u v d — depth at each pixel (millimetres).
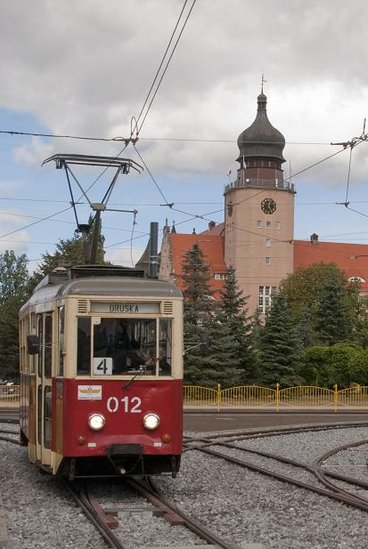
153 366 12570
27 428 15484
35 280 58625
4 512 10461
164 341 12711
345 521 10523
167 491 13016
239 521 10484
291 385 45688
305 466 16469
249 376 46406
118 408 12344
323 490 12805
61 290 12922
